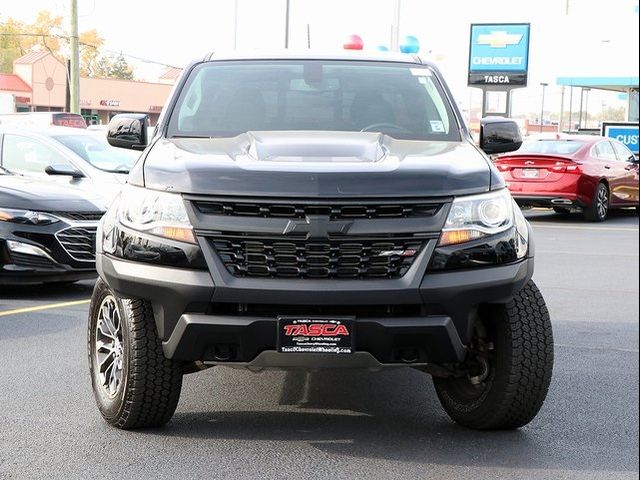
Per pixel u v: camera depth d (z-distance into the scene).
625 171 18.84
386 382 5.88
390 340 4.25
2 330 7.34
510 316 4.59
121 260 4.49
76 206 8.88
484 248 4.38
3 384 5.71
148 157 4.79
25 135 11.39
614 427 4.97
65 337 7.10
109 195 9.34
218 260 4.27
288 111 5.49
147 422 4.75
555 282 10.44
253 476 4.18
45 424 4.91
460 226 4.35
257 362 4.30
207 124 5.40
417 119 5.49
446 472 4.26
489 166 4.70
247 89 5.64
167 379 4.59
